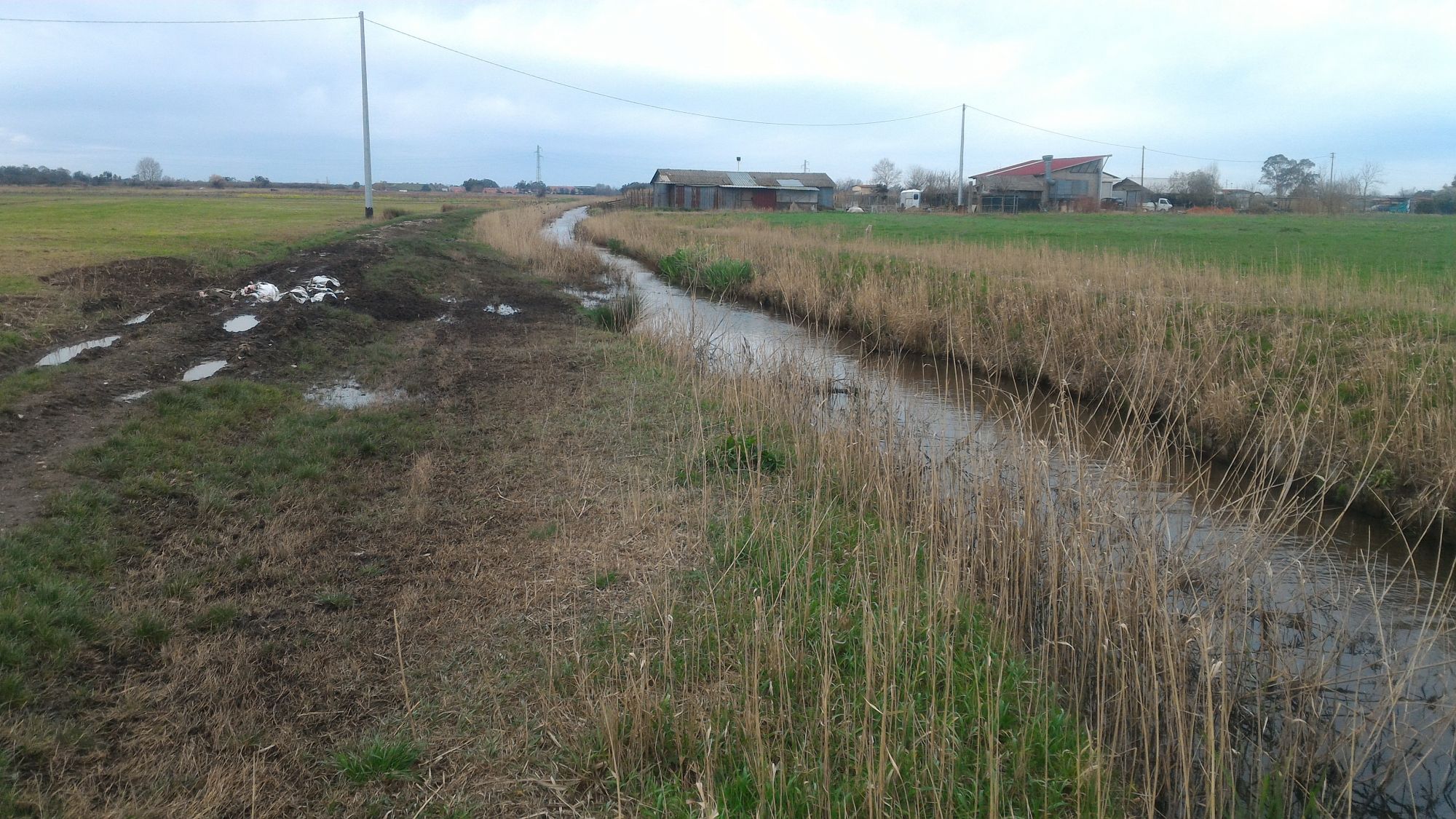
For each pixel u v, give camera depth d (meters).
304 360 11.25
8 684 4.03
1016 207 65.25
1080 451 6.14
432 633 5.07
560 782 3.90
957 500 6.24
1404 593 6.30
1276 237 26.39
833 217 50.09
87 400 8.41
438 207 57.44
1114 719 4.60
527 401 10.15
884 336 15.48
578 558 6.08
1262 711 4.72
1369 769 4.39
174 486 6.68
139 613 4.92
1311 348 10.34
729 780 3.89
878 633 4.85
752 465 7.89
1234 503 6.07
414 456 8.09
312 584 5.55
